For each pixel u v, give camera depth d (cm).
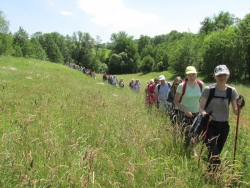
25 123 448
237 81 4112
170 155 411
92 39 10238
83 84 1916
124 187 302
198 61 5884
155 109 739
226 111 418
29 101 759
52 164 323
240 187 346
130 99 1045
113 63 9606
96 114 627
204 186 319
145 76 7500
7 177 297
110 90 1717
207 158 405
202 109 418
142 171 332
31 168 290
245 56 4422
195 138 432
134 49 9888
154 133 489
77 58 10206
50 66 3005
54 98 884
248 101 1388
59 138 445
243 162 427
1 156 321
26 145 382
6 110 602
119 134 480
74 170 323
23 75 1758
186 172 359
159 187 307
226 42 4622
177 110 578
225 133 421
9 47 5466
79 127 524
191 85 514
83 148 406
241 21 4466
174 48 6994
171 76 6606
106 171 344
